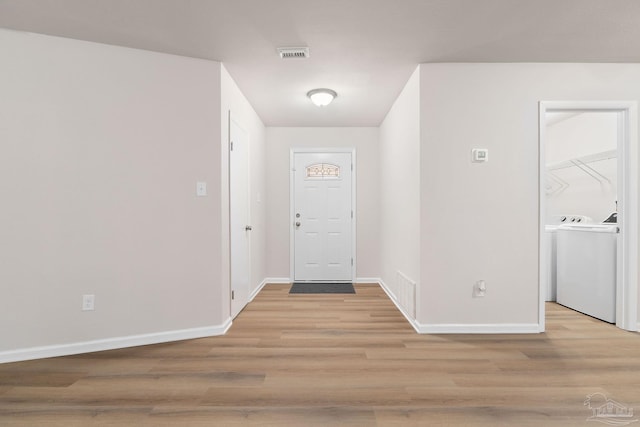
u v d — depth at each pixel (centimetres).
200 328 270
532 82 275
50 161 231
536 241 274
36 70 229
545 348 242
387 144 416
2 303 221
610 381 193
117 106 248
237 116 328
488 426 152
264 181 471
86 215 240
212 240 274
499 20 216
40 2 195
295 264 486
